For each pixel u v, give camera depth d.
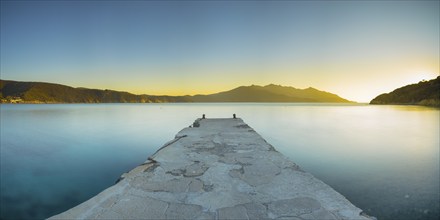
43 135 25.56
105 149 18.91
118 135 24.84
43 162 15.68
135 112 70.19
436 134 24.55
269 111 73.75
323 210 2.58
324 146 18.45
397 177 11.11
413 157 15.06
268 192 3.08
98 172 13.77
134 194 3.02
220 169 4.09
